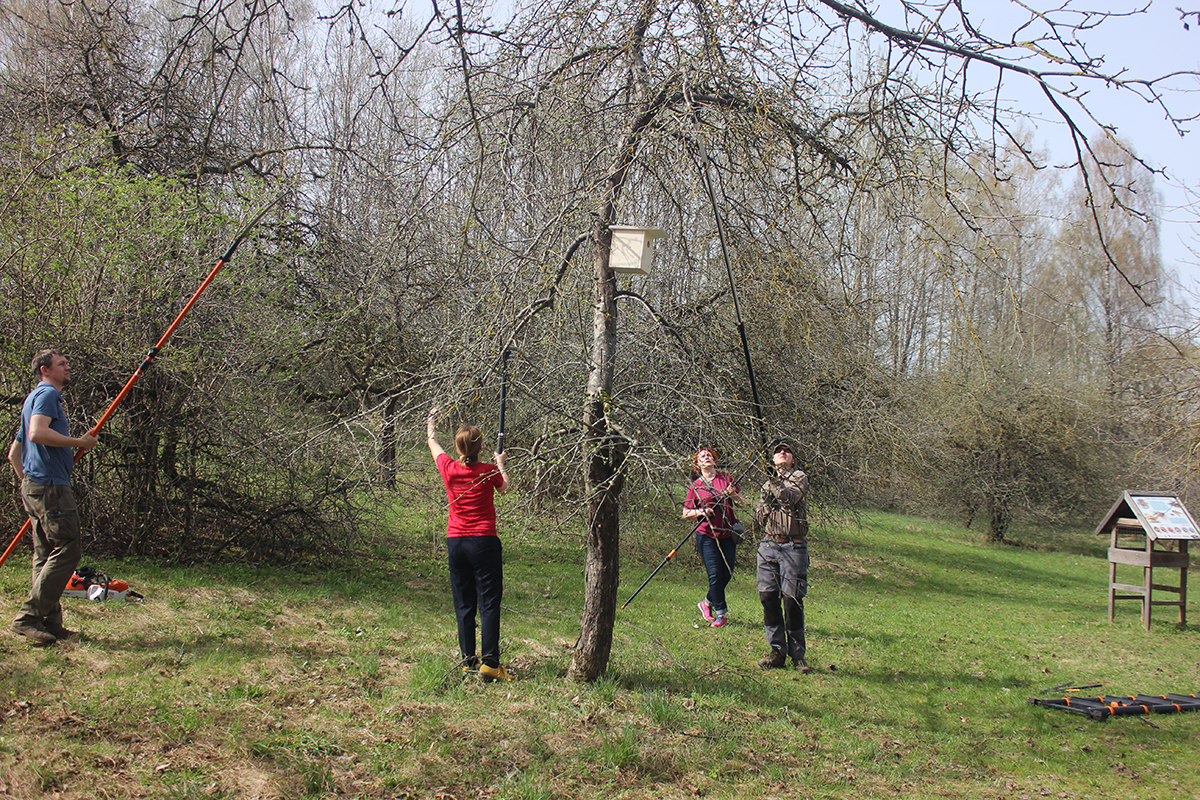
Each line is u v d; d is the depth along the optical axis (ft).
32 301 21.57
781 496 20.63
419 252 26.05
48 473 15.46
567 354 20.26
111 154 24.68
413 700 15.24
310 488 26.35
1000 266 16.35
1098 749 16.96
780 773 14.14
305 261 28.73
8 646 15.17
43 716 12.51
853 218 20.98
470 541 16.83
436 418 17.39
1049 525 71.77
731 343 31.91
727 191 19.22
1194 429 33.12
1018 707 19.53
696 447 17.92
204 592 21.22
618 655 20.16
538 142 18.25
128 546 23.93
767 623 21.33
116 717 12.82
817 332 33.37
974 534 71.51
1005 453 66.90
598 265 17.01
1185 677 23.70
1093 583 48.65
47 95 25.43
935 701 19.60
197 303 23.08
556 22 17.19
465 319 17.81
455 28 13.93
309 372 29.55
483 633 16.74
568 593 27.84
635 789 12.95
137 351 22.59
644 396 19.08
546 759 13.51
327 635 19.16
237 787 11.29
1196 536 31.37
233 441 24.31
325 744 12.94
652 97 16.97
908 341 54.65
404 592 24.80
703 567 36.50
